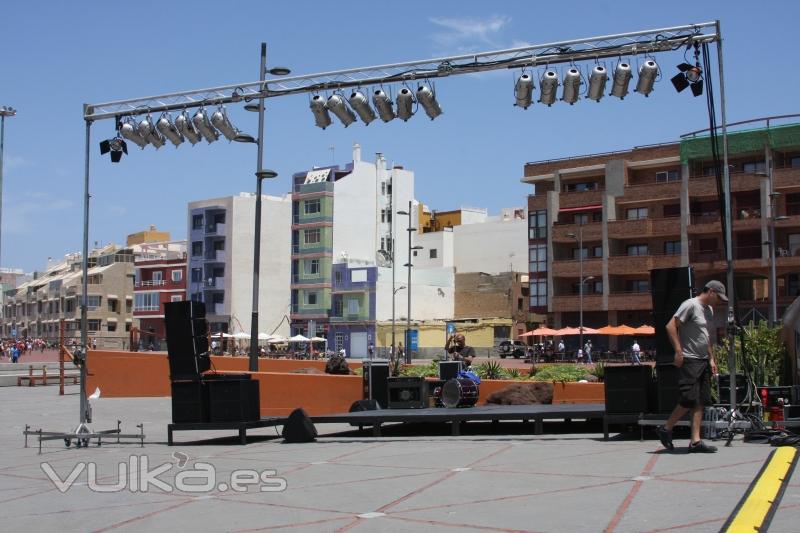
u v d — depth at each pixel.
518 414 13.84
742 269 60.81
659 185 66.25
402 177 93.19
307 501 8.98
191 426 14.55
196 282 91.19
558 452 11.51
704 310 10.52
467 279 89.94
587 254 70.81
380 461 11.61
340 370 22.81
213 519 8.31
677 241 66.38
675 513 7.44
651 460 10.23
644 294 65.94
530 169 74.44
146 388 26.97
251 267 89.44
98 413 22.23
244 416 14.48
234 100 16.41
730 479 8.77
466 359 19.62
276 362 28.09
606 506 7.91
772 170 59.22
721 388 13.08
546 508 7.99
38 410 23.48
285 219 91.69
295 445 14.08
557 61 14.13
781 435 11.12
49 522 8.54
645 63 13.62
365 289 84.00
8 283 170.62
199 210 91.25
